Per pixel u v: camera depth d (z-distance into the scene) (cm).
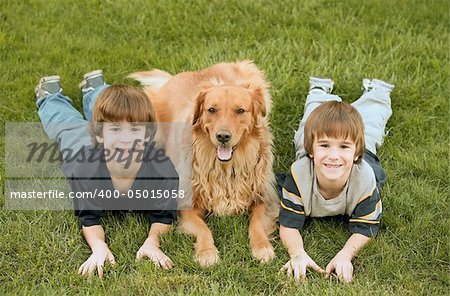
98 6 756
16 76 630
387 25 729
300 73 637
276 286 401
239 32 712
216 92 445
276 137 556
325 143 415
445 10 753
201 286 399
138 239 444
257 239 435
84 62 654
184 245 432
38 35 697
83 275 405
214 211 475
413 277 413
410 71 645
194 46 686
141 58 662
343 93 612
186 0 765
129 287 395
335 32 700
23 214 460
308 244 443
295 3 763
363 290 393
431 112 589
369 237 436
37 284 405
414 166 515
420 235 443
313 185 436
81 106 599
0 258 421
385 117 563
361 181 431
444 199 483
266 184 479
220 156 438
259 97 465
